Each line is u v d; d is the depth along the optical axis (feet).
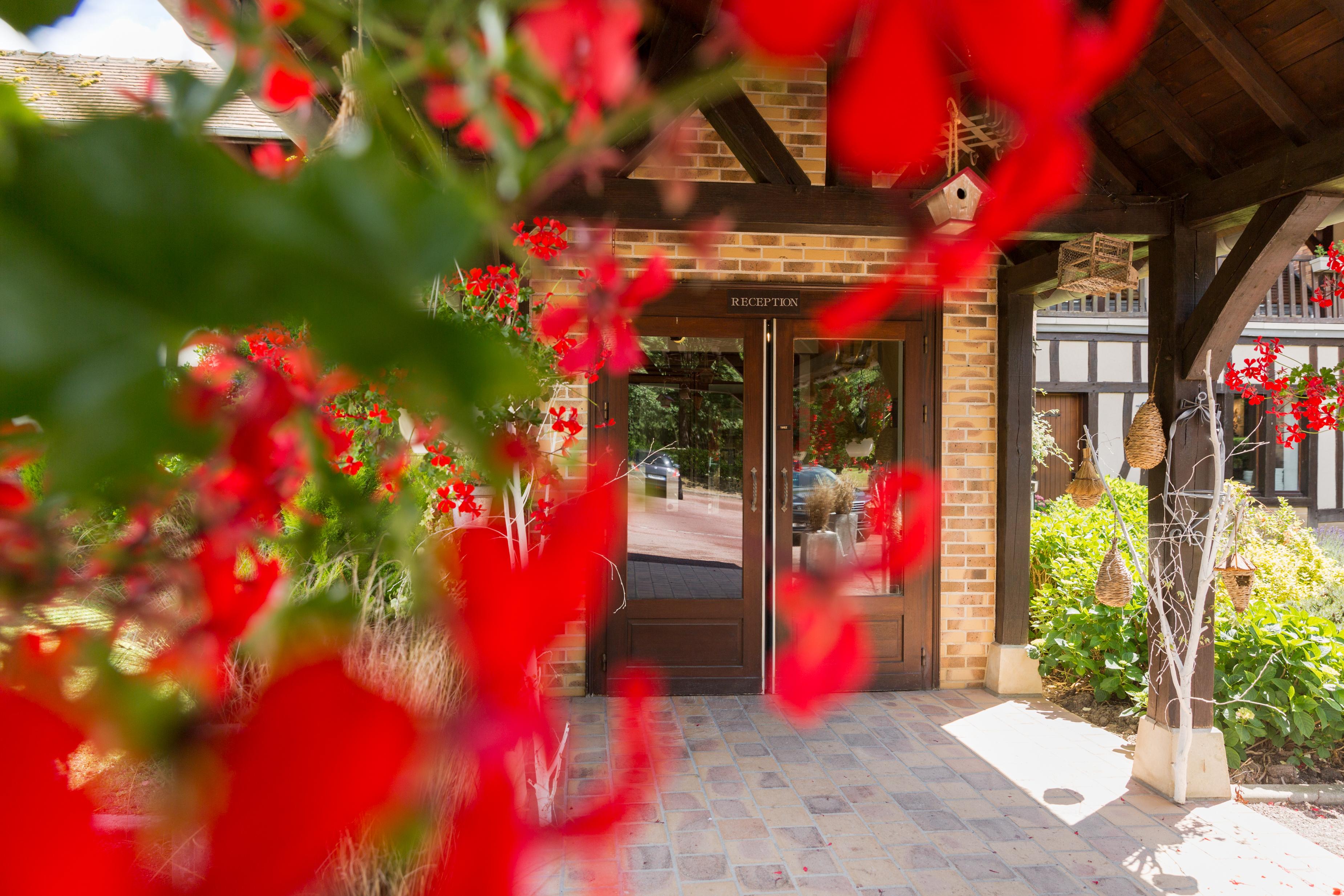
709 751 11.96
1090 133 11.02
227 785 0.38
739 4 0.46
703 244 0.85
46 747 0.36
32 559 0.39
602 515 0.52
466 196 0.33
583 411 13.84
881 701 14.23
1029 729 12.95
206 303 0.28
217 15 0.49
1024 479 14.65
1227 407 29.73
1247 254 9.86
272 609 0.43
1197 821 10.03
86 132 0.29
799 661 0.85
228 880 0.36
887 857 9.07
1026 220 0.49
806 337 14.40
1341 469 29.68
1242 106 9.60
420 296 0.31
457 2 0.58
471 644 0.49
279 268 0.29
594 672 13.94
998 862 9.00
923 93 0.43
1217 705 11.71
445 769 0.45
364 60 0.55
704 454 14.23
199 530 0.41
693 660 14.30
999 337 14.84
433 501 4.83
